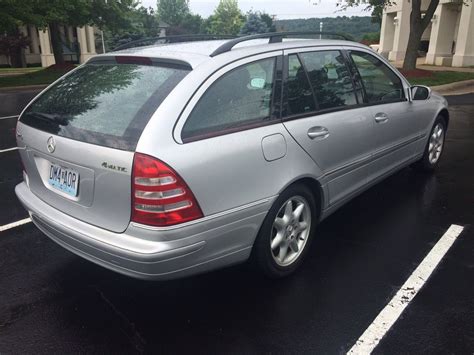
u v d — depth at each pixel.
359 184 4.06
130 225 2.57
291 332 2.78
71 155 2.77
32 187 3.33
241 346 2.67
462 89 14.38
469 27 20.39
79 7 20.98
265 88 3.09
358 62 4.07
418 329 2.78
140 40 3.96
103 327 2.85
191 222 2.57
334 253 3.72
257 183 2.90
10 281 3.38
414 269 3.45
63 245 3.03
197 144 2.60
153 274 2.54
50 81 19.61
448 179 5.45
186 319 2.92
